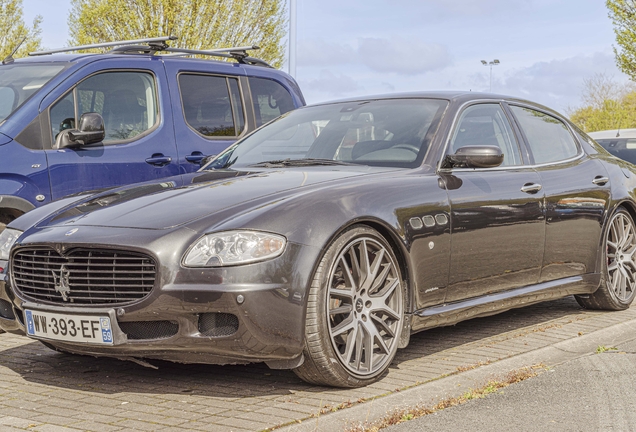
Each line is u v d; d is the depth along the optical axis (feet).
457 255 14.70
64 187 19.80
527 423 11.03
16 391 12.94
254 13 71.46
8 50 86.22
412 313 13.92
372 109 17.29
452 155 15.25
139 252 11.95
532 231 16.58
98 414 11.54
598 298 19.58
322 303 12.23
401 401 11.95
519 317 19.25
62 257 12.62
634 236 20.49
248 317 11.56
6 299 13.66
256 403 12.05
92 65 21.13
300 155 16.70
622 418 11.22
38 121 19.67
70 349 12.76
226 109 24.04
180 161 22.38
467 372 13.62
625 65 87.61
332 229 12.43
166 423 11.04
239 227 11.96
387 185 13.89
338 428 10.78
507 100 18.26
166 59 22.91
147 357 12.40
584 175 18.83
